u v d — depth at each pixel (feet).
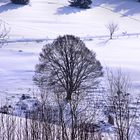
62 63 273.95
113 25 616.39
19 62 405.80
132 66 398.21
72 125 41.60
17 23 611.88
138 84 305.32
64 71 271.90
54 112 44.75
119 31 634.84
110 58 447.42
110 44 529.45
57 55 277.03
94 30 622.13
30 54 439.63
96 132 43.88
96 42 537.24
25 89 302.86
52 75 274.36
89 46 513.45
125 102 50.90
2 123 48.83
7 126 48.21
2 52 440.86
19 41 492.54
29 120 47.98
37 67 289.33
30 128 45.57
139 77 343.05
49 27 618.85
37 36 535.60
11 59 415.44
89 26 647.56
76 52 275.59
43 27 612.70
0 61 405.18
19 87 312.50
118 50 501.15
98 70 282.15
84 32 607.78
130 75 351.05
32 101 153.17
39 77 281.74
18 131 46.78
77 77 268.00
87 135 40.98
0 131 47.16
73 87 263.70
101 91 249.34
